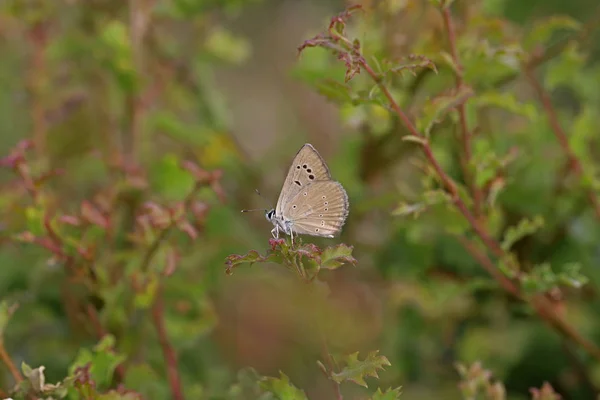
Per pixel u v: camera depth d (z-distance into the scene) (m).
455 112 1.13
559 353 1.18
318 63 1.17
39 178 1.13
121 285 1.14
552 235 1.18
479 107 1.16
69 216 1.13
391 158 1.18
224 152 1.20
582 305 1.18
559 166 1.18
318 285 1.10
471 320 1.19
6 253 1.18
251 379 1.14
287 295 1.18
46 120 1.20
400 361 1.18
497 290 1.18
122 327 1.14
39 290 1.17
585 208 1.18
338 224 1.12
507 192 1.18
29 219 1.13
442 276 1.18
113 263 1.14
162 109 1.21
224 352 1.19
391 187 1.19
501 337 1.18
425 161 1.15
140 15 1.19
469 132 1.13
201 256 1.17
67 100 1.19
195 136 1.19
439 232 1.17
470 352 1.18
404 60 1.10
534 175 1.18
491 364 1.18
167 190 1.17
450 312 1.18
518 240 1.18
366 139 1.18
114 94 1.20
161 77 1.20
